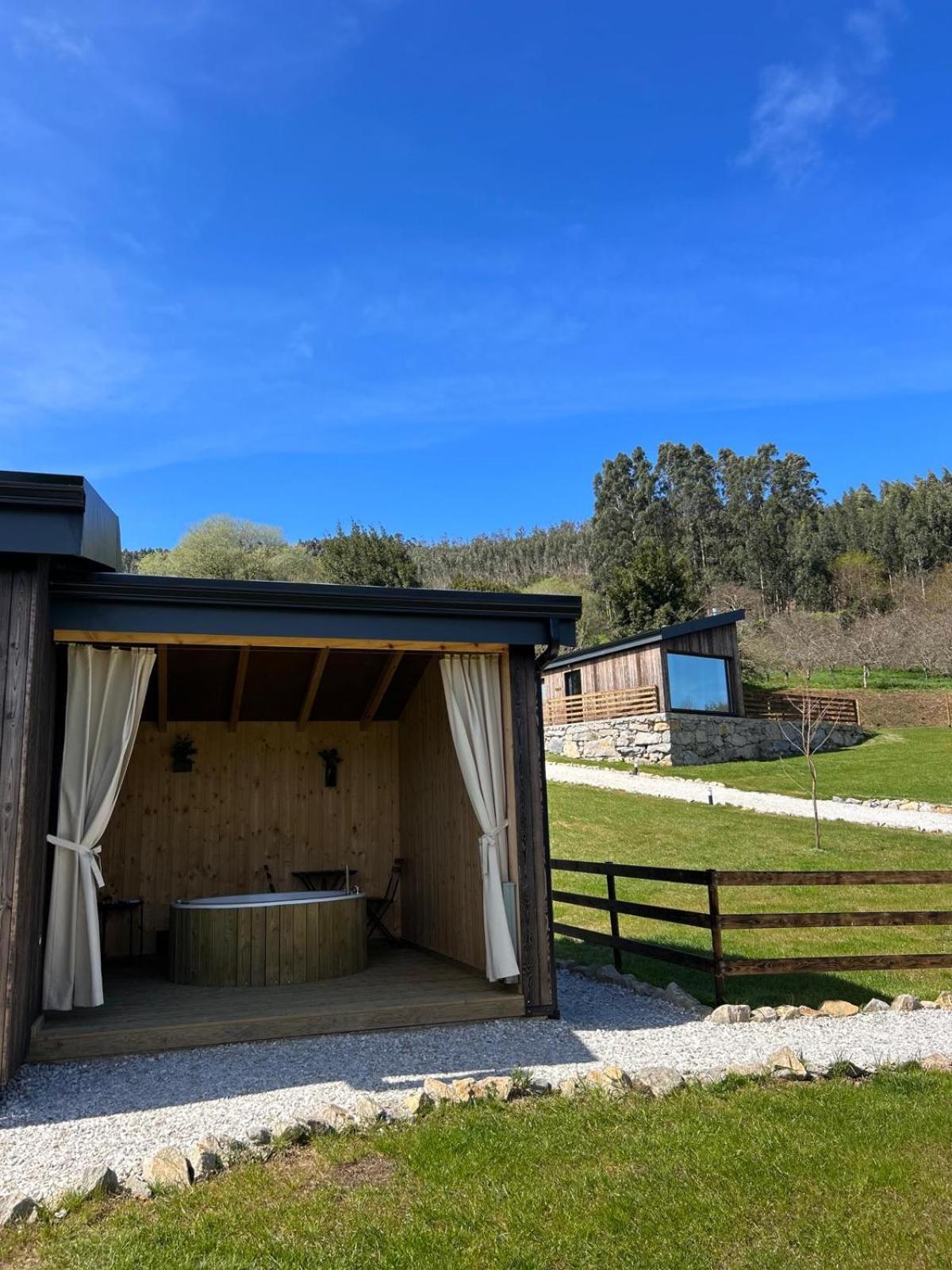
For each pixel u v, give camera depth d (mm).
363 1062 4941
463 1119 3938
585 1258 2828
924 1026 5613
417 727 8555
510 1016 5895
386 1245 2891
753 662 34094
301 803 8805
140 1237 2938
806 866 10914
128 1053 5152
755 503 66250
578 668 23453
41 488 4480
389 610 5777
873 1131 3777
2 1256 2861
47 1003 5383
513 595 6000
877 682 33000
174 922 6859
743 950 8039
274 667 7914
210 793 8531
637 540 53281
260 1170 3475
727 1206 3145
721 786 17000
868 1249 2873
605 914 9617
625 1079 4414
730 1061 4871
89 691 5703
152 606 5312
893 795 15836
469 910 6988
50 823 5695
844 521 56156
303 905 6723
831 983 7121
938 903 9469
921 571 49281
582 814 14312
